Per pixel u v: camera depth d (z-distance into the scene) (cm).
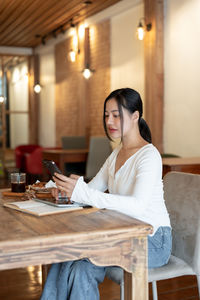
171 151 543
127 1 615
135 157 184
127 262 149
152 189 173
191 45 498
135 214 169
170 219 203
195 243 185
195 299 266
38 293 274
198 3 484
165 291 279
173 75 533
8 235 134
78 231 138
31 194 207
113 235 142
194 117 498
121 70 660
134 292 151
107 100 187
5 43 945
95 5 653
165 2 543
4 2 621
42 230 140
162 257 180
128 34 635
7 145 1016
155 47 543
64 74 856
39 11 677
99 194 168
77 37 772
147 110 564
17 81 1008
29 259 133
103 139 558
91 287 164
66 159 576
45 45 938
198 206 190
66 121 858
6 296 267
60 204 177
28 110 1032
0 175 893
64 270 163
